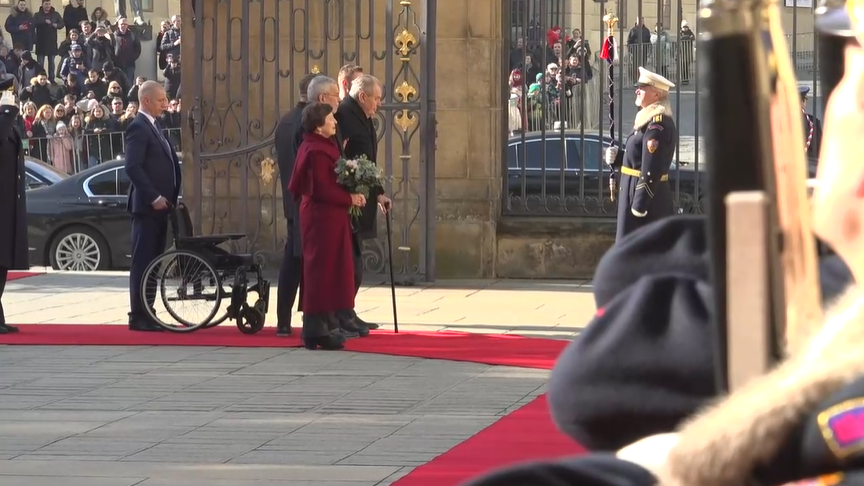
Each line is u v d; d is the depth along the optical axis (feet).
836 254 4.78
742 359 4.76
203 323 46.42
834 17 4.76
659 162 51.11
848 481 3.82
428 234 58.75
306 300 41.93
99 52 129.29
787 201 4.78
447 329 46.52
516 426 30.04
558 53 63.98
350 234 42.34
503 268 61.31
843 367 3.94
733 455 4.07
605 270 6.42
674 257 6.26
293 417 31.58
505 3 61.31
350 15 60.49
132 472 26.13
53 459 27.37
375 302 53.62
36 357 41.27
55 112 116.78
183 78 61.82
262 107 60.29
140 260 46.91
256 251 61.41
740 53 4.76
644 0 82.99
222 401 33.76
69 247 72.13
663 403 5.74
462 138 60.39
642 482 4.80
